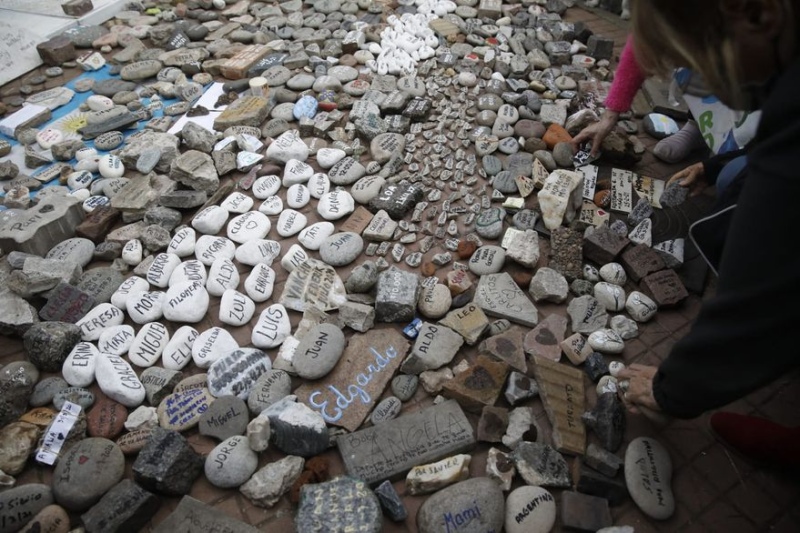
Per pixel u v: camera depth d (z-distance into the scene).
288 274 2.29
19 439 1.70
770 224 1.03
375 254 2.34
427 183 2.66
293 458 1.66
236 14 4.05
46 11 3.96
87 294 2.13
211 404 1.79
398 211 2.47
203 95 3.26
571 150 2.77
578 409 1.79
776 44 1.01
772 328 1.12
